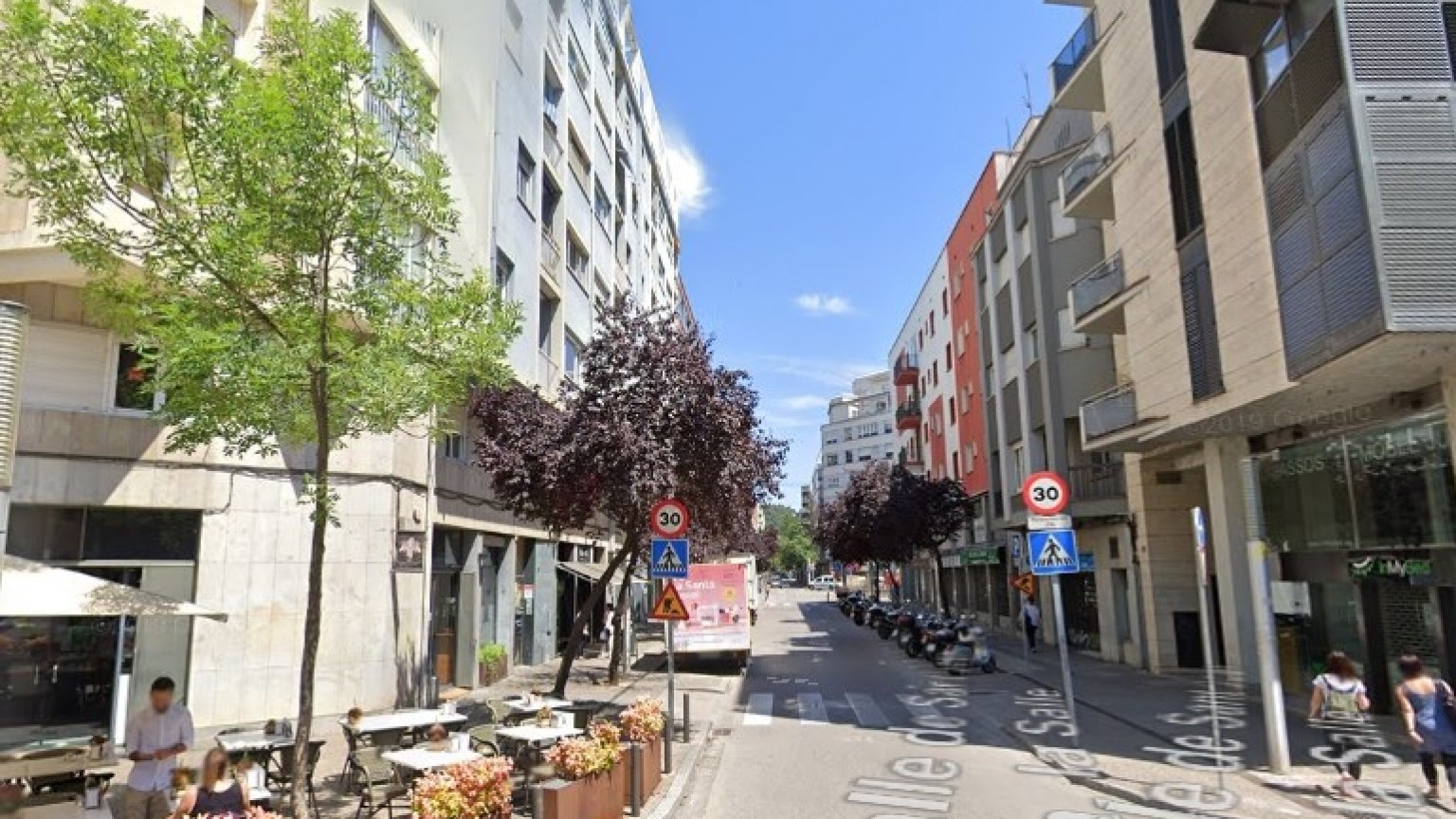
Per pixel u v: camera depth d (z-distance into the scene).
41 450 11.66
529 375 21.78
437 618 17.25
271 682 12.90
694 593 21.47
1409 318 8.87
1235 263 12.59
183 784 6.89
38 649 11.45
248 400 6.88
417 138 8.12
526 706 11.13
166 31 7.05
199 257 6.69
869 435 120.94
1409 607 12.39
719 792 9.30
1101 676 19.12
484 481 19.08
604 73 34.47
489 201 18.33
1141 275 16.38
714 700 16.58
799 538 130.88
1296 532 14.30
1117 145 17.69
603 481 12.41
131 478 12.22
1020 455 29.77
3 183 10.34
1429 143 9.22
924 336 50.47
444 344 7.69
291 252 7.02
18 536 11.51
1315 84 10.16
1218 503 16.22
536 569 23.72
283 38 7.33
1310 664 14.59
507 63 20.39
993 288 32.31
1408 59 9.39
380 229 7.40
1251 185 12.09
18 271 11.20
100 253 6.91
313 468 13.65
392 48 16.31
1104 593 22.44
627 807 8.25
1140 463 19.88
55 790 7.85
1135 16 16.59
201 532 12.68
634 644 24.95
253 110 6.62
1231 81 12.55
